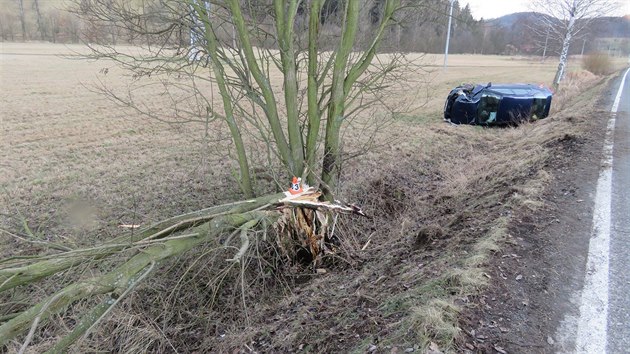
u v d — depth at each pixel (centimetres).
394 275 457
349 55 596
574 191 578
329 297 464
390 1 554
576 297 344
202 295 507
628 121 1046
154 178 864
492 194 645
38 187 807
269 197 542
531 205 530
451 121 1343
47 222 674
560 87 2023
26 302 447
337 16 616
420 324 312
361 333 348
